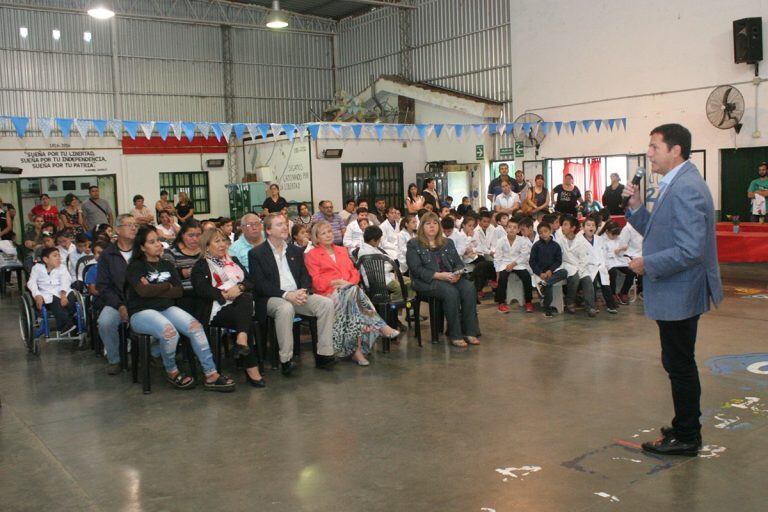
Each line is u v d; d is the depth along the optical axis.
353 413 4.41
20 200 15.90
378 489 3.27
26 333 6.30
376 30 19.33
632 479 3.29
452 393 4.77
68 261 7.70
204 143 18.16
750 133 11.45
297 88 20.11
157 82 17.81
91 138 16.69
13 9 15.87
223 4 18.55
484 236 8.86
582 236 7.38
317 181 14.91
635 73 12.98
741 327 6.47
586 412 4.27
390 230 8.70
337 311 5.57
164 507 3.16
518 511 3.01
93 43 16.89
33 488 3.41
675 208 3.33
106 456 3.80
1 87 15.77
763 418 4.05
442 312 6.57
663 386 4.76
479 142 15.73
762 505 2.99
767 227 9.34
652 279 3.41
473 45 16.39
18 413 4.59
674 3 12.27
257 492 3.29
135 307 5.03
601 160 13.72
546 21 14.51
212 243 5.13
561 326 6.84
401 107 17.50
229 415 4.45
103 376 5.48
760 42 11.08
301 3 18.95
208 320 5.23
